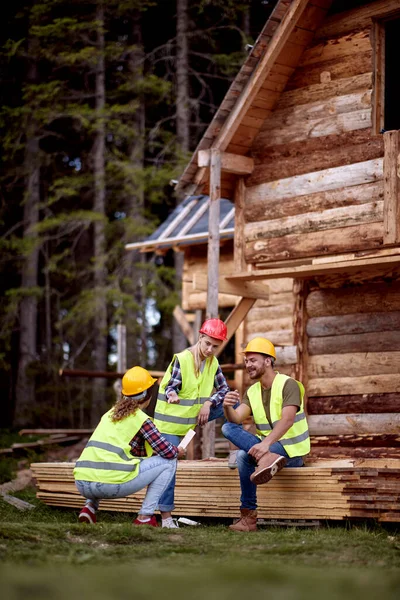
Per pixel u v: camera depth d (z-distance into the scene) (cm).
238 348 1527
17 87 2695
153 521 826
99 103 2506
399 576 557
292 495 875
